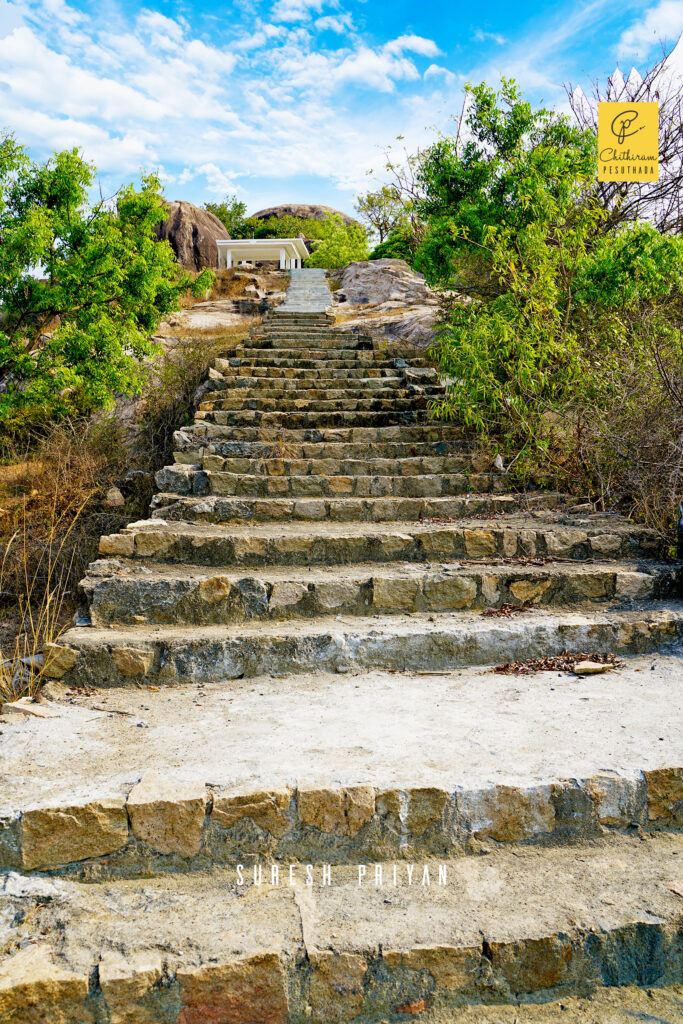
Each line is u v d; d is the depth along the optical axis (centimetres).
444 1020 191
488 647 356
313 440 685
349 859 230
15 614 489
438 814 231
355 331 1173
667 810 242
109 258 861
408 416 734
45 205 859
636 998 196
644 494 477
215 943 193
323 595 390
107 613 376
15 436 838
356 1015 191
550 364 601
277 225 3128
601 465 541
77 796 225
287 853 229
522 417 581
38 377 830
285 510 516
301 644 346
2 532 579
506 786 232
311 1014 190
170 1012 184
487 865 227
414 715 291
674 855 231
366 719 287
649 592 404
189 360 929
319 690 323
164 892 217
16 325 867
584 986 198
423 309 1298
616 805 238
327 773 239
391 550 450
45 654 331
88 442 746
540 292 630
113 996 181
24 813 217
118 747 263
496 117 781
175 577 398
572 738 266
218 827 226
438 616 388
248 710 300
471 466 609
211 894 216
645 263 616
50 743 266
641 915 202
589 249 764
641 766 243
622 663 350
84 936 196
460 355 648
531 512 527
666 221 829
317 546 445
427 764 246
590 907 206
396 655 352
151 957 188
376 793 229
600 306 649
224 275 2077
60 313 903
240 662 342
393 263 1670
